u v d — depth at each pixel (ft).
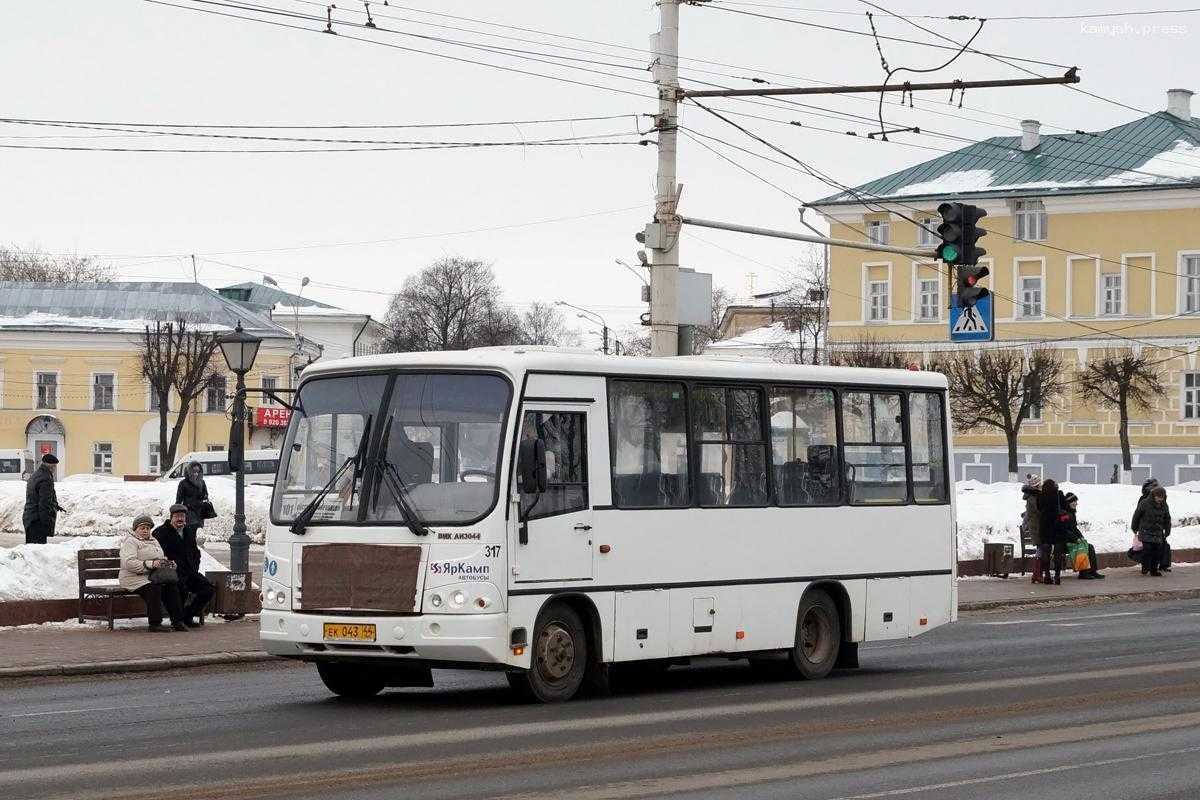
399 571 62.23
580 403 66.39
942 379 84.12
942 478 83.66
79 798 42.29
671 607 69.51
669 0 106.22
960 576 154.30
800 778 46.62
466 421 63.46
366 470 63.72
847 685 73.51
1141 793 44.98
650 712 62.13
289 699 67.05
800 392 76.64
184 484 107.55
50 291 394.93
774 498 74.74
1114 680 74.23
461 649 61.31
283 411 388.98
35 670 75.10
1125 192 328.08
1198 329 325.62
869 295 351.46
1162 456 326.85
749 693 69.92
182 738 54.13
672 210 106.52
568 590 65.10
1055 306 336.49
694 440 71.31
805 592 75.97
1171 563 173.88
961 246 110.52
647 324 107.14
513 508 62.80
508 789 44.19
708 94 105.60
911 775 47.44
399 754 50.44
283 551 64.49
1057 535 148.66
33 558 97.30
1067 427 333.42
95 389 384.88
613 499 67.31
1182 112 348.59
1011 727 58.18
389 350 502.38
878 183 354.13
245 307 428.97
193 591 94.48
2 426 383.45
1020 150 347.56
